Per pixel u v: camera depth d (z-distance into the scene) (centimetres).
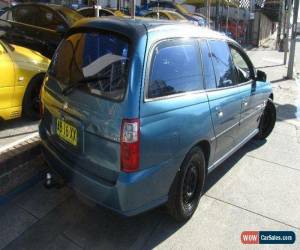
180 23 397
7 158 414
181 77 359
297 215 422
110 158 316
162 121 325
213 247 360
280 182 495
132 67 314
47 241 353
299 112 848
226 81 441
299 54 2162
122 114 306
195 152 375
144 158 315
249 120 520
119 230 373
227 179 491
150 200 332
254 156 571
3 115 520
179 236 371
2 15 977
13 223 373
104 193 319
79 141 338
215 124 401
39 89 561
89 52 351
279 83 1193
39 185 436
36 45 807
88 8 1207
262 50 2303
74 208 401
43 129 400
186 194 380
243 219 407
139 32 329
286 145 626
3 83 507
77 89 342
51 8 897
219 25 2186
